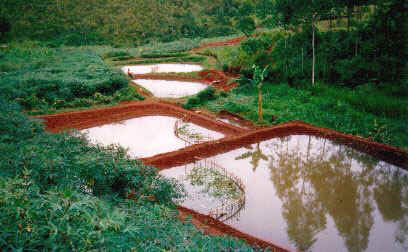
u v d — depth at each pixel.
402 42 28.72
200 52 55.94
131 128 24.42
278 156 19.09
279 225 12.77
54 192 7.44
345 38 33.47
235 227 12.61
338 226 12.72
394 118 23.23
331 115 24.16
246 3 81.62
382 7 30.86
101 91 31.62
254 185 15.81
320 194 14.99
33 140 12.36
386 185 15.71
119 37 74.19
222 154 19.39
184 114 26.83
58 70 38.91
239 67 39.31
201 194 14.91
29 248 5.62
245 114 26.20
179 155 18.78
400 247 11.54
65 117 25.91
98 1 84.75
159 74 41.66
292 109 26.50
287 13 35.72
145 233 7.20
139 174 11.38
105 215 7.23
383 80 28.03
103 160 10.84
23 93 28.48
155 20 82.00
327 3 31.47
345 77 29.42
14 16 72.44
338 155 19.16
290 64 33.88
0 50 53.72
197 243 7.55
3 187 7.09
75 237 6.12
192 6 90.75
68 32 72.50
